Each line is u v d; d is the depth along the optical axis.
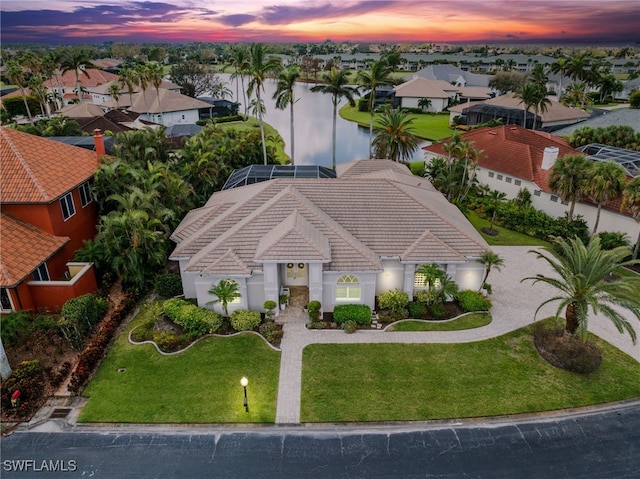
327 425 20.69
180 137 65.38
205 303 28.33
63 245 29.27
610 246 37.06
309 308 27.34
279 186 31.89
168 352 25.11
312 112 117.38
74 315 25.33
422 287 30.17
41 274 28.47
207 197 42.78
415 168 61.84
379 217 30.39
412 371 23.84
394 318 27.98
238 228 28.66
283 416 21.06
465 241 29.52
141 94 93.56
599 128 57.75
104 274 31.45
